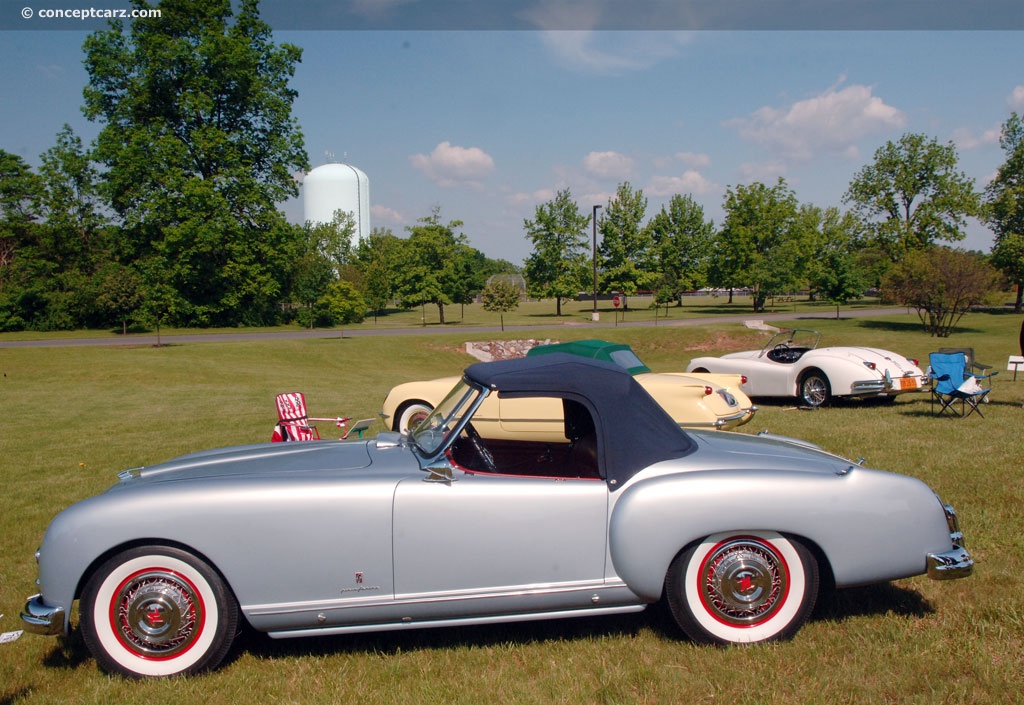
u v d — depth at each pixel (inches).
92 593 134.5
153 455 369.1
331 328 2087.8
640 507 137.6
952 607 156.9
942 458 292.8
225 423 494.9
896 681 125.6
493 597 139.1
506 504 138.6
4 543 219.0
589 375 147.3
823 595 160.1
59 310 1927.9
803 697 121.8
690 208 3019.2
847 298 2178.9
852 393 477.1
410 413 366.6
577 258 2583.7
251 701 126.1
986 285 1588.3
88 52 1879.9
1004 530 200.1
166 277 1907.0
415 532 136.8
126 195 1898.4
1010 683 123.6
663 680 128.6
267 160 2112.5
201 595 135.3
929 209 2118.6
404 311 3216.0
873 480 144.0
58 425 502.6
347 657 142.4
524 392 146.1
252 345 1446.9
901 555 141.8
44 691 131.7
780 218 2481.5
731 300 3125.0
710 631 142.3
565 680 129.6
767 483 139.9
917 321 1914.4
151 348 1348.4
